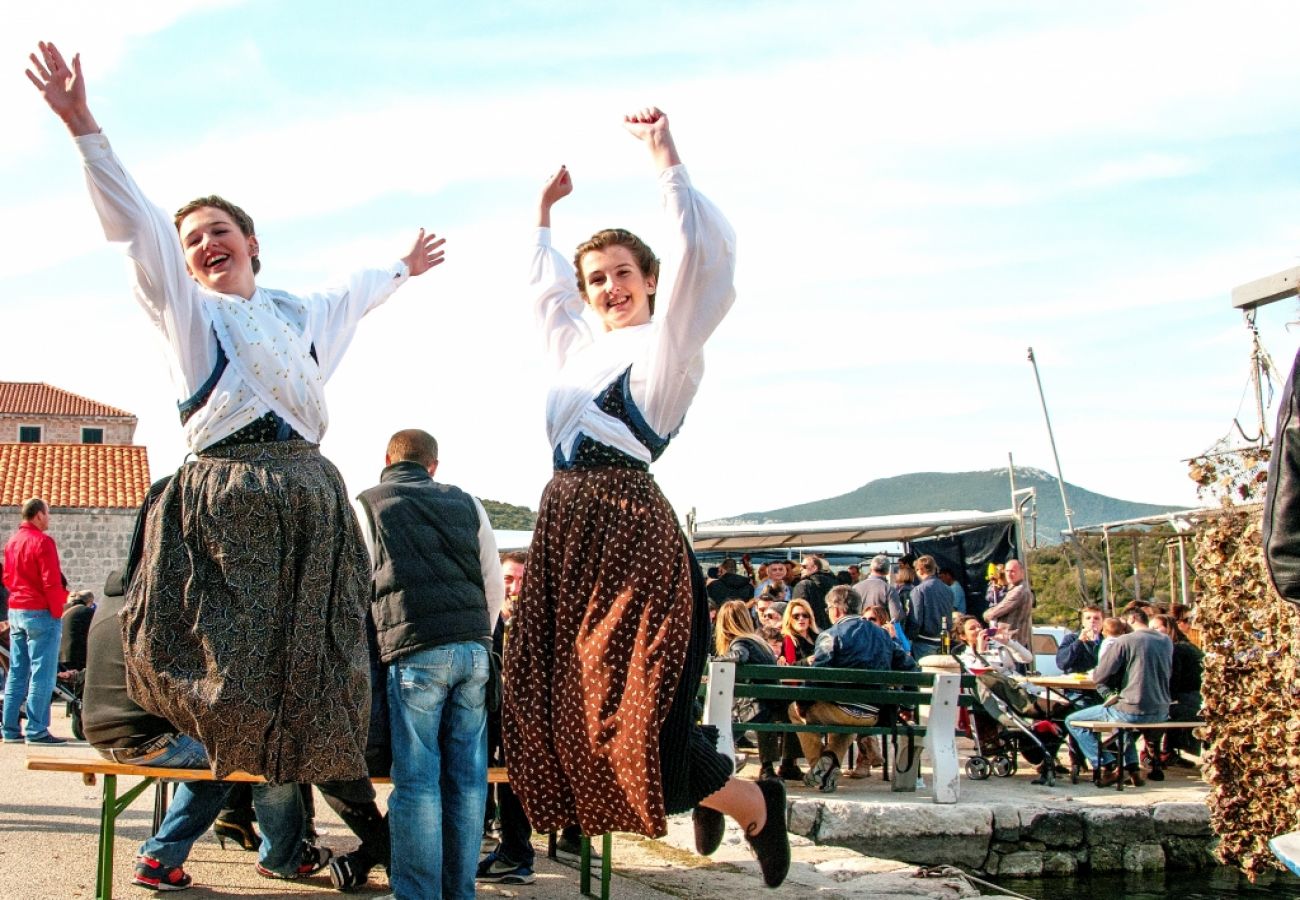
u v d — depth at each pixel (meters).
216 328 3.45
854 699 8.61
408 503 4.47
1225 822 6.68
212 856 5.45
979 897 5.51
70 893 4.63
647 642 3.21
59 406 56.06
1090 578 30.84
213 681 3.32
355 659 3.51
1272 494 3.04
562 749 3.29
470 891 4.52
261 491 3.39
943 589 13.45
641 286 3.62
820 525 20.73
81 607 10.35
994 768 10.83
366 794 4.60
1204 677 6.79
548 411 3.53
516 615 3.45
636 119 3.32
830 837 8.26
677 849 6.22
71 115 3.16
